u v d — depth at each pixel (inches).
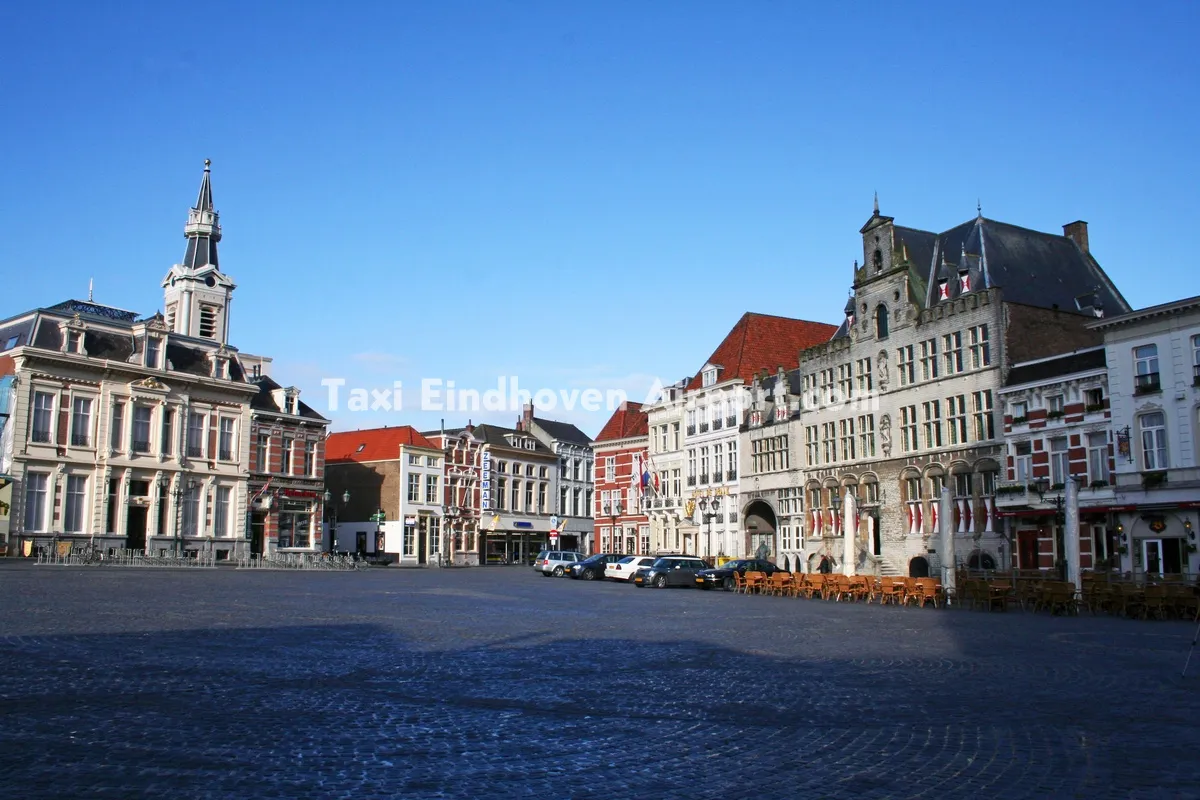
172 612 890.1
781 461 2603.3
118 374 2522.1
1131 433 1609.3
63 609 868.0
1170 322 1565.0
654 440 3221.0
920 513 2108.8
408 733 389.1
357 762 339.3
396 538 3410.4
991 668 637.3
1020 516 1820.9
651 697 495.8
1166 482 1536.7
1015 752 378.6
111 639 655.1
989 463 1918.1
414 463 3511.3
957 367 2023.9
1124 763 361.7
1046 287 2050.9
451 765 340.2
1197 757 372.5
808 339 3019.2
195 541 2699.3
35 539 2311.8
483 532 3821.4
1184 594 1120.8
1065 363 1766.7
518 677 553.6
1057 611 1227.2
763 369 2731.3
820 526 2439.7
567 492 4293.8
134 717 398.9
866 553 2260.1
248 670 541.0
